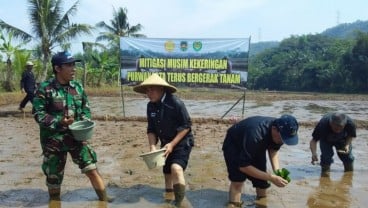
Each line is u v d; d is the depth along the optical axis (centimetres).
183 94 3456
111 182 634
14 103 2270
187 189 616
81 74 3944
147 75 1354
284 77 8619
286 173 493
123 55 1358
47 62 2903
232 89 1339
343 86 6969
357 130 1326
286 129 476
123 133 1147
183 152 546
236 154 531
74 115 534
